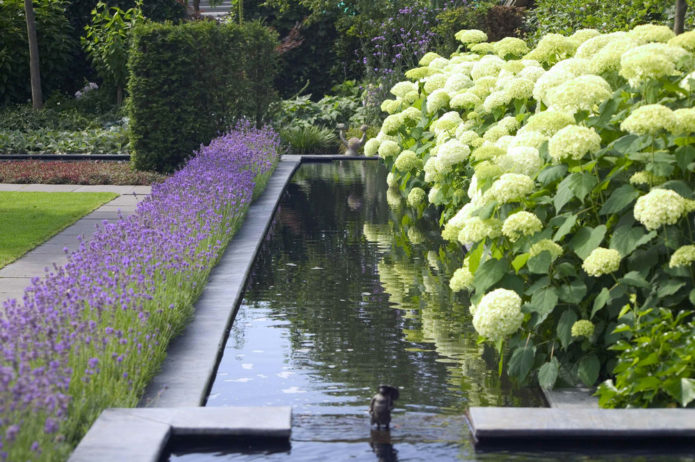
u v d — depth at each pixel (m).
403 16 22.55
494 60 8.98
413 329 5.91
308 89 25.22
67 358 4.03
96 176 13.48
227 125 16.03
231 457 3.64
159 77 14.30
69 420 3.66
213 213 8.06
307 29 25.14
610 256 4.45
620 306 4.59
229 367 5.09
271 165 13.96
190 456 3.65
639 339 4.13
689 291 4.49
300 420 4.10
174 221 7.48
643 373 4.09
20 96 21.59
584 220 5.02
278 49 24.78
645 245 4.70
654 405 4.09
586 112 5.11
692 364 4.05
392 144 11.41
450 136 9.18
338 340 5.65
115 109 20.84
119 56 20.52
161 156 14.46
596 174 4.84
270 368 5.07
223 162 11.42
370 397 4.59
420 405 4.48
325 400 4.54
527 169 5.27
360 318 6.18
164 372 4.80
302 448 3.72
